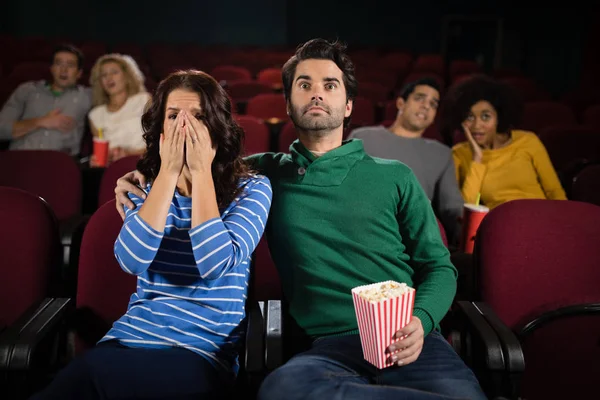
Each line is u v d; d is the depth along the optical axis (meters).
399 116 2.45
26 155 2.32
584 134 3.51
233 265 1.36
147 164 1.52
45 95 3.35
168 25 10.80
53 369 1.58
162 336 1.37
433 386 1.33
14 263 1.63
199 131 1.37
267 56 8.44
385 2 11.34
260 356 1.35
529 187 2.55
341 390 1.25
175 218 1.44
